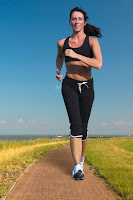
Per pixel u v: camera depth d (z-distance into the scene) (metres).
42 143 17.59
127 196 2.79
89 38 3.76
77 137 3.70
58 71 4.28
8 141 13.27
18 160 5.80
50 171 4.50
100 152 8.53
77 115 3.73
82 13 3.77
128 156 7.61
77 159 3.66
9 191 3.05
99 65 3.49
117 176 3.91
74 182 3.61
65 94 3.85
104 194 3.00
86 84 3.83
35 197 2.83
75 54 3.46
